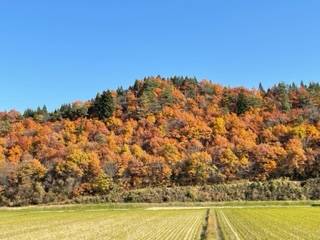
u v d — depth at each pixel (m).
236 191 130.75
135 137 177.12
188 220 65.00
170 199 128.62
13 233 48.59
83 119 193.75
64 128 187.00
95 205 117.06
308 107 199.12
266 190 129.25
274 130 174.88
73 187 140.75
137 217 74.44
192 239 39.62
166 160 153.50
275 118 188.25
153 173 147.38
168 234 44.59
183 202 123.00
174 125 182.12
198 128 175.00
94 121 189.50
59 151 157.00
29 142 170.00
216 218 67.56
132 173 147.62
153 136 174.00
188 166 148.50
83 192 140.62
